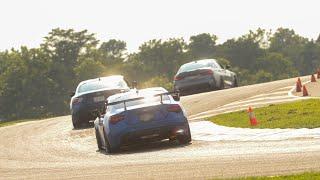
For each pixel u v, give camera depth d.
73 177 40.81
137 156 50.19
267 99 90.00
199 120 76.56
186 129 55.38
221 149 47.94
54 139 72.81
